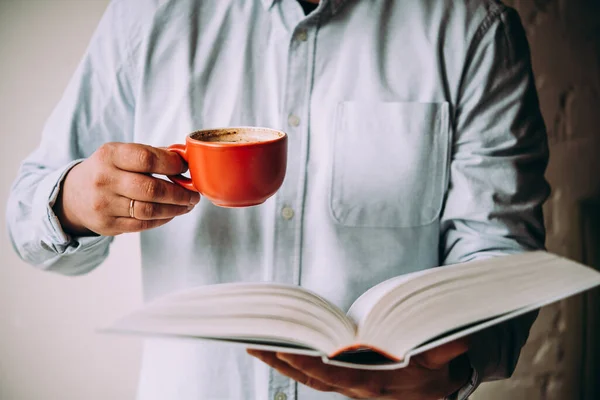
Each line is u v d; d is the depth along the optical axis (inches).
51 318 54.1
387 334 19.9
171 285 34.0
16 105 48.7
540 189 34.7
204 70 32.6
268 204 32.9
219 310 19.4
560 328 61.8
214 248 33.2
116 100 33.1
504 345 27.5
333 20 32.4
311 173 33.2
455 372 26.1
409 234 34.2
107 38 32.2
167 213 24.6
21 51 47.7
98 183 23.3
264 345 18.6
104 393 56.8
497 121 33.4
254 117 33.2
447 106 33.1
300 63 32.4
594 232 60.7
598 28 57.1
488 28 33.2
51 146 32.8
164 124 33.0
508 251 31.6
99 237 28.8
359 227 33.6
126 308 54.6
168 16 32.1
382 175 33.2
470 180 33.0
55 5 47.3
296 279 33.5
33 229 28.8
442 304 20.9
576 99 58.6
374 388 23.2
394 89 33.1
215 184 22.0
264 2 32.2
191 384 33.7
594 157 60.1
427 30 33.1
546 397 62.7
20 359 54.7
